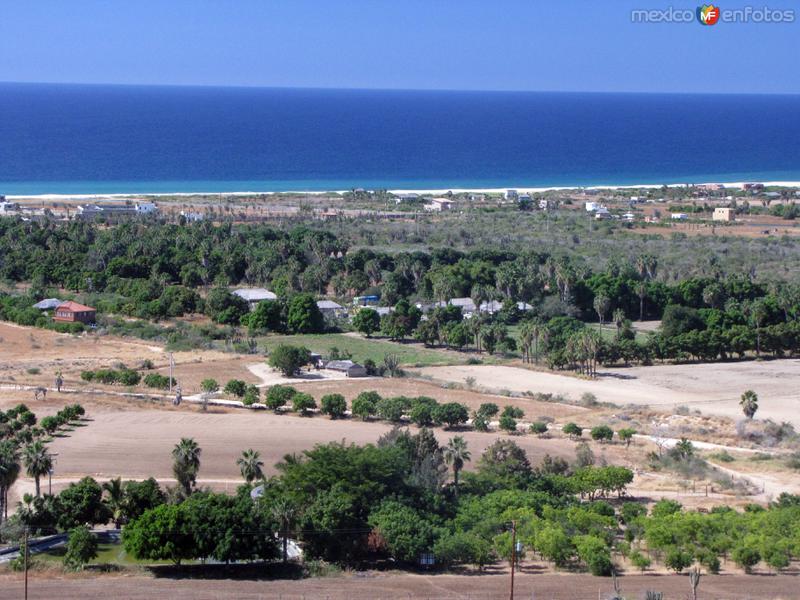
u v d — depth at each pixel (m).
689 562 98.81
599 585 93.56
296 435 146.75
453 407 155.12
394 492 109.94
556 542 99.44
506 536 101.25
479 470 126.06
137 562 98.88
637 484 131.25
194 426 149.88
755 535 103.12
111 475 125.75
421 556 100.38
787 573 99.31
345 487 106.62
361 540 101.06
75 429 146.00
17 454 109.38
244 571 96.75
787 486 131.75
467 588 92.19
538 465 134.50
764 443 153.50
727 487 130.38
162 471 128.00
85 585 91.00
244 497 104.12
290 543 104.12
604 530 106.56
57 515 104.69
